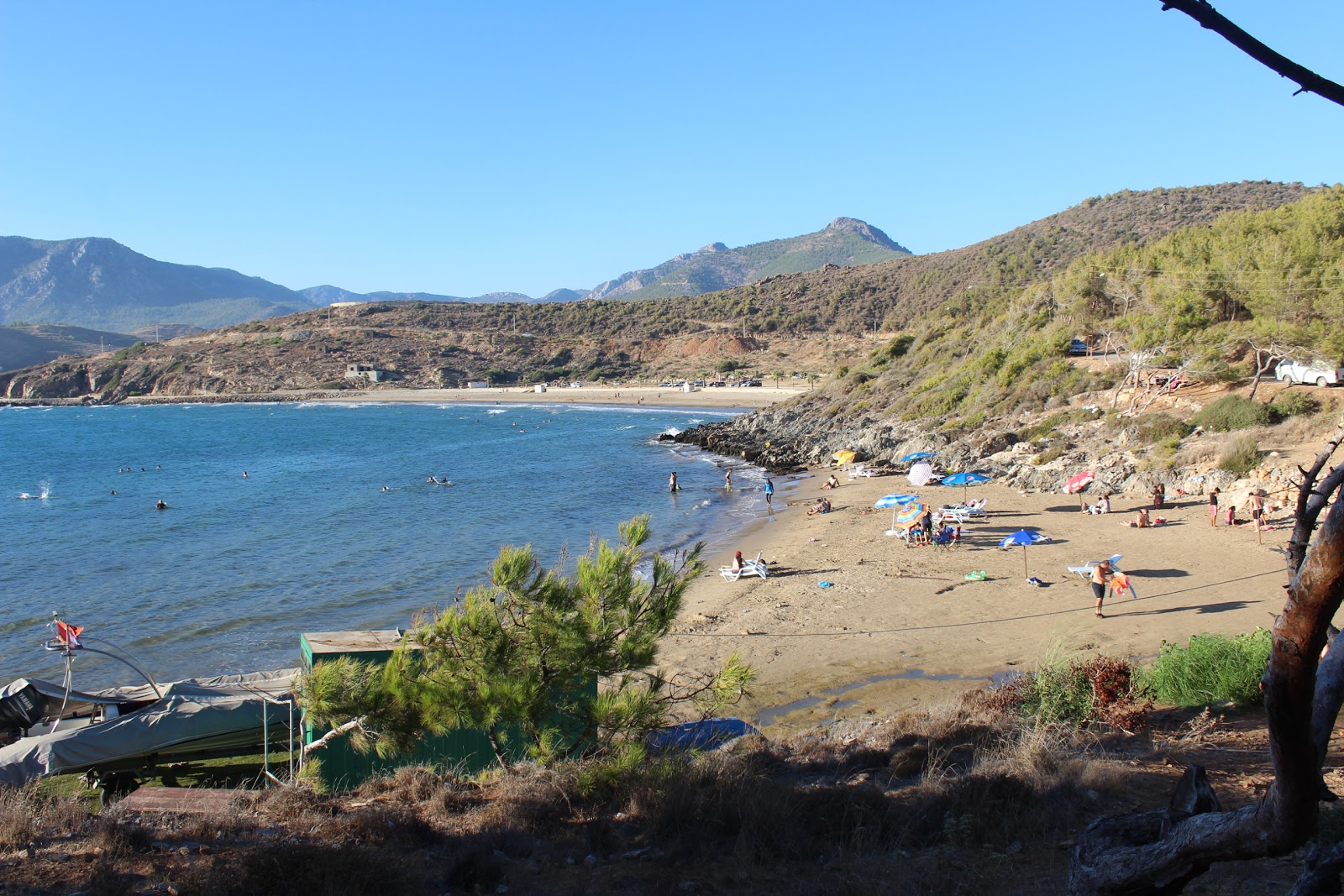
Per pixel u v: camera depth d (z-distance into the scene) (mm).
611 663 9906
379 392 173625
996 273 176500
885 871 7090
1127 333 54906
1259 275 46156
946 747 10898
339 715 9742
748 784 8992
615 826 8531
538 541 38094
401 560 34625
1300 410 38531
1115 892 3348
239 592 29922
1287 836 2801
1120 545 28250
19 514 48438
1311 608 2535
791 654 19984
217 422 125750
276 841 7562
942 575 26266
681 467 63875
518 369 185250
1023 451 45938
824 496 45312
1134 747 10680
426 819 8781
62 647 15562
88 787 13383
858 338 173750
